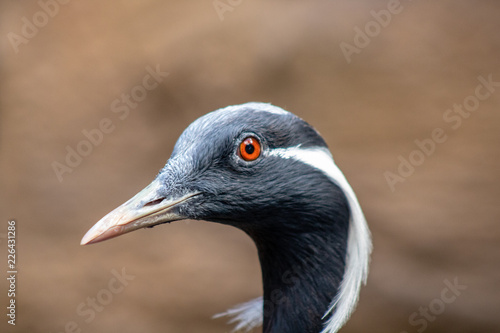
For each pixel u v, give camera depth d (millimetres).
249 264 13125
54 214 14336
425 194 13438
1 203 14750
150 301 12461
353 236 5852
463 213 13031
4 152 15695
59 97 16422
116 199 14562
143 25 16875
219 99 15539
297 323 5812
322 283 5773
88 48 16844
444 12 16641
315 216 5660
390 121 14773
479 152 14047
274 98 15352
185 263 13195
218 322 12109
